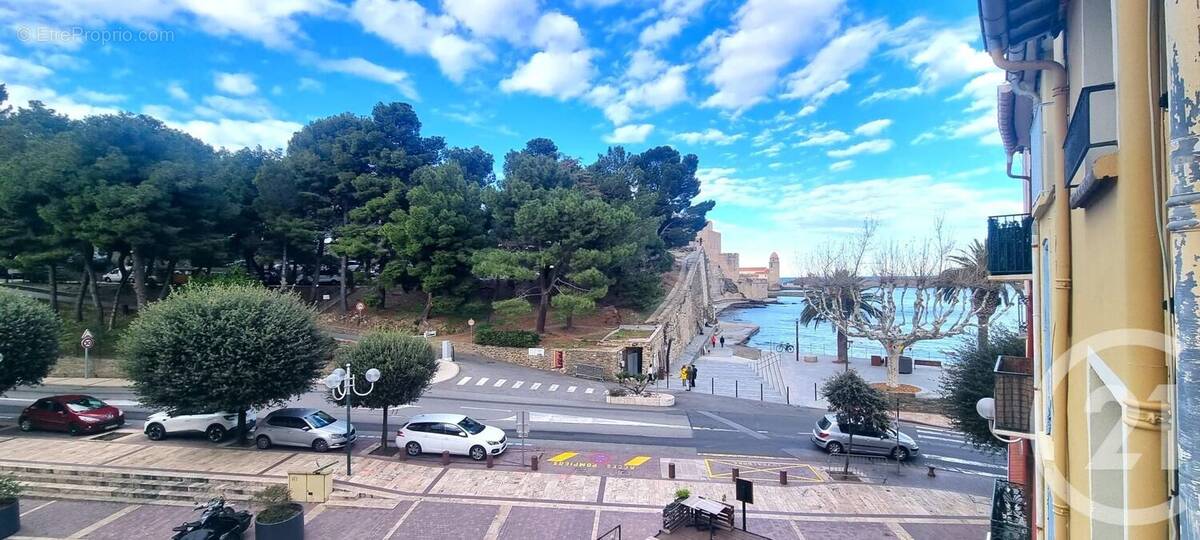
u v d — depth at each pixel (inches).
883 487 670.5
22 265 1339.8
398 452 767.1
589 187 1943.9
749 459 778.8
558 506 591.8
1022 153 447.2
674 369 1611.7
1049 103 258.5
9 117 1520.7
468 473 686.5
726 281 4798.2
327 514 562.6
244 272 1560.0
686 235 2365.9
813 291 1582.2
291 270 1955.0
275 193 1622.8
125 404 1010.7
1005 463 782.5
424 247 1551.4
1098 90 154.7
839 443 806.5
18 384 843.4
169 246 1354.6
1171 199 101.7
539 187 1615.4
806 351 2175.2
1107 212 156.6
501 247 1583.4
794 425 992.2
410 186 1705.2
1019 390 325.7
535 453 782.5
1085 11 187.2
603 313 1678.2
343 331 1577.3
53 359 865.5
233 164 1577.3
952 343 2637.8
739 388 1334.9
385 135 1787.6
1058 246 214.1
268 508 491.8
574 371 1357.0
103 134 1258.0
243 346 693.9
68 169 1221.7
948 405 681.0
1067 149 186.4
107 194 1208.8
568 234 1390.3
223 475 639.1
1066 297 211.5
